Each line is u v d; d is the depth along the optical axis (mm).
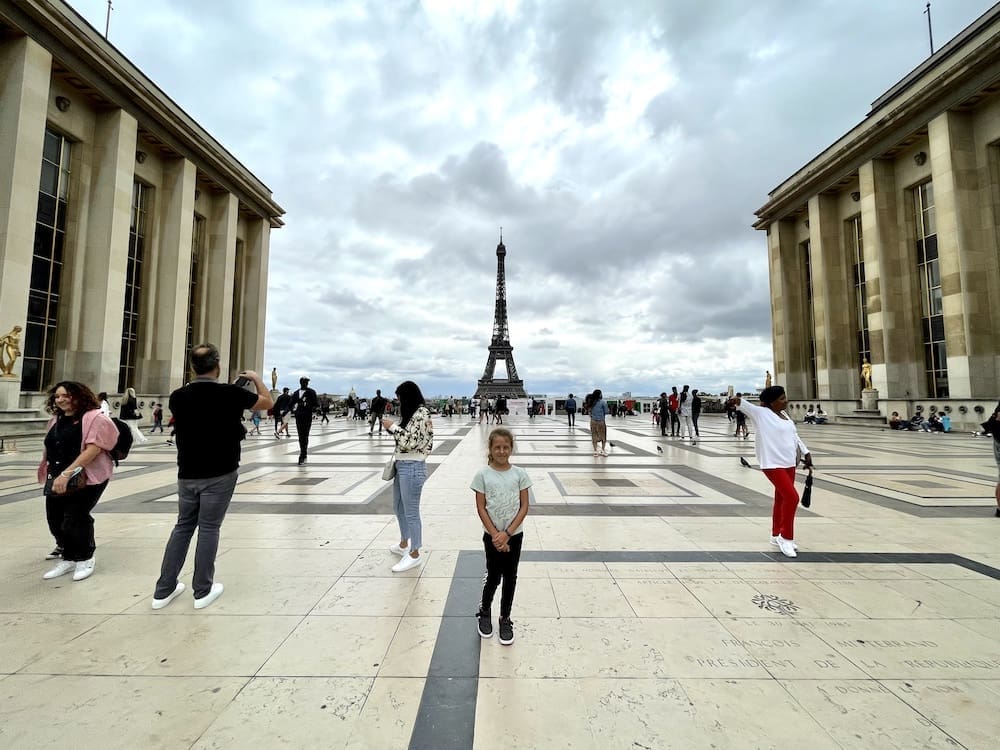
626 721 2793
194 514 4406
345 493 9172
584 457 14797
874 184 33500
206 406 4402
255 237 45031
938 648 3637
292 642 3664
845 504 8430
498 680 3189
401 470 5539
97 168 27844
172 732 2666
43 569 5137
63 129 26203
